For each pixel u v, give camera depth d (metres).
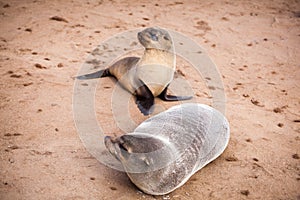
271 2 6.73
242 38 5.54
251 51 5.25
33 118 3.87
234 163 3.63
